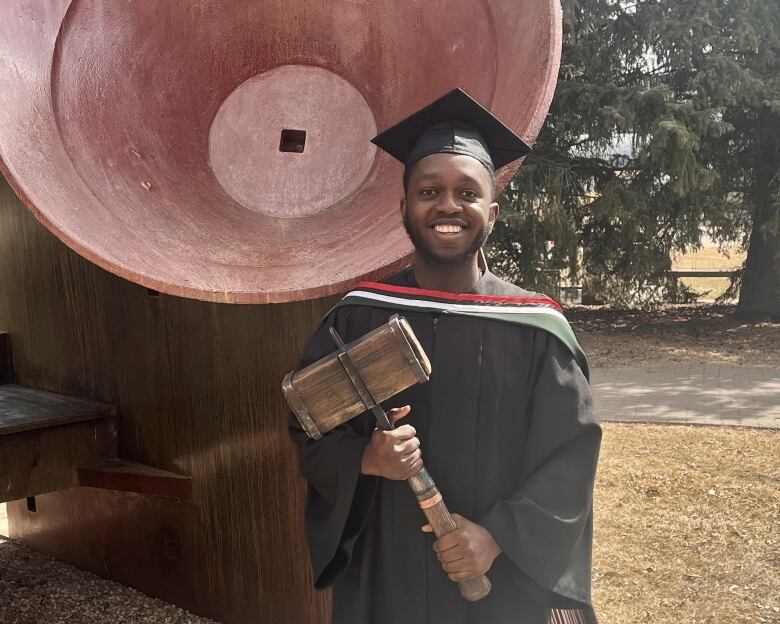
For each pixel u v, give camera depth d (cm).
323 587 181
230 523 306
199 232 229
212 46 260
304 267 206
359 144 254
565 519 165
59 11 230
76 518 382
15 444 309
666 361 916
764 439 592
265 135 258
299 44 261
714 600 350
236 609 313
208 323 295
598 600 353
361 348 155
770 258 1149
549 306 178
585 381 175
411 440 160
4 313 377
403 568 173
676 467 530
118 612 335
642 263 1060
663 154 934
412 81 249
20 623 331
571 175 1077
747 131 1060
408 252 184
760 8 980
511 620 176
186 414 309
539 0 204
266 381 284
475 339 173
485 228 169
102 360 336
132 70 248
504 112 197
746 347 998
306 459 178
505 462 175
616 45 1055
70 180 206
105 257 185
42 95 216
